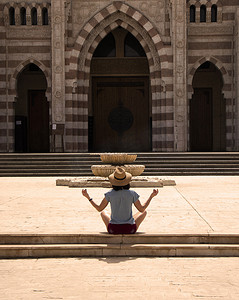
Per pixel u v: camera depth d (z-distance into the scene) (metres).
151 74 25.77
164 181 13.04
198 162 18.33
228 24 25.59
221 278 4.48
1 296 3.98
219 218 7.02
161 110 25.30
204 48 25.64
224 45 25.67
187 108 25.11
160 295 3.97
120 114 31.19
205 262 5.13
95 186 12.82
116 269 4.84
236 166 17.97
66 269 4.88
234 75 25.59
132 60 30.50
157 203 8.86
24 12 26.05
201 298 3.89
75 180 13.56
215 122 30.81
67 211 7.95
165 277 4.52
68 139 25.14
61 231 5.98
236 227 6.21
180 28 24.67
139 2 25.16
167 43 25.16
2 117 25.86
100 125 31.14
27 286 4.28
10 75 25.81
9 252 5.52
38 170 18.19
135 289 4.15
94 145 30.94
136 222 5.77
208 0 25.38
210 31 25.58
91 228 6.23
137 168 13.34
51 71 25.09
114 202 5.58
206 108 30.92
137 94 31.28
